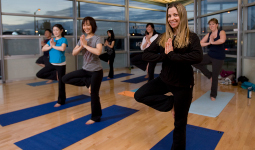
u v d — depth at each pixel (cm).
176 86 193
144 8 949
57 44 380
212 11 682
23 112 365
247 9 552
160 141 254
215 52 409
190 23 873
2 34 625
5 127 302
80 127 299
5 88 553
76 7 762
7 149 239
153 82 210
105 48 858
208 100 419
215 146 238
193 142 247
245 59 564
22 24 656
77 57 782
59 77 394
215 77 417
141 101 213
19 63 659
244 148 234
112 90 525
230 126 293
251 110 357
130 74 768
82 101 428
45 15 695
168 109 207
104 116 341
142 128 294
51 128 297
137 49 970
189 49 187
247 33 559
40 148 241
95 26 296
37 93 499
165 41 195
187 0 877
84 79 311
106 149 238
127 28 916
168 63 195
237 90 499
